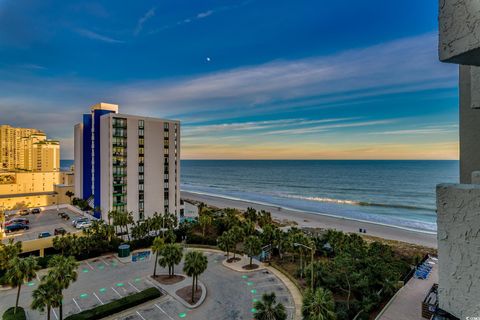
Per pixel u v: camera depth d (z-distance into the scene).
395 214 95.56
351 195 138.62
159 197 65.06
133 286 35.12
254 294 33.28
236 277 38.16
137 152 61.84
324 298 23.88
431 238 65.00
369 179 193.25
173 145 67.56
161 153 65.44
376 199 125.00
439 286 2.51
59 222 60.91
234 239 44.78
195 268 30.92
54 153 154.62
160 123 65.38
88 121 72.56
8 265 31.66
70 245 43.00
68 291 33.69
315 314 22.88
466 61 2.31
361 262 33.41
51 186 104.56
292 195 146.12
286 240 42.62
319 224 78.25
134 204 61.22
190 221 66.12
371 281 30.75
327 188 164.75
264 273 39.44
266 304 24.39
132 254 46.78
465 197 2.27
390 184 167.50
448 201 2.43
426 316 26.34
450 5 2.31
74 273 27.11
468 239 2.23
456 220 2.34
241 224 57.41
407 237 65.69
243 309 29.94
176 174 68.12
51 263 28.44
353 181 187.75
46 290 24.66
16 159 154.50
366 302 28.22
